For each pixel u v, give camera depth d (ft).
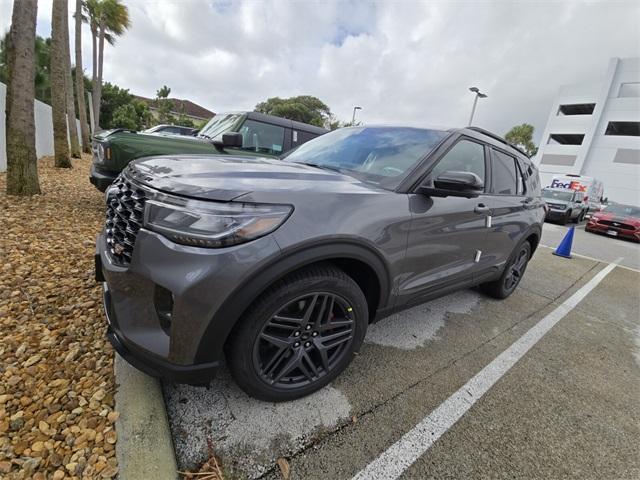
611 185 105.50
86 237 13.10
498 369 8.21
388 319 10.04
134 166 6.35
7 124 16.62
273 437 5.46
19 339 6.84
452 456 5.56
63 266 10.33
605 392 7.92
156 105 162.81
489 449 5.80
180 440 5.21
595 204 64.49
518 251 12.03
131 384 5.89
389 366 7.73
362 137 9.37
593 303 14.16
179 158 6.72
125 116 102.83
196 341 4.77
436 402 6.77
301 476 4.90
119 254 5.43
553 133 117.29
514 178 11.21
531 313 12.04
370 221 6.00
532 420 6.64
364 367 7.56
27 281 9.16
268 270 4.88
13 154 16.85
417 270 7.41
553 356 9.21
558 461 5.74
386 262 6.45
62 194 19.31
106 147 14.30
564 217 47.26
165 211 4.87
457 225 8.11
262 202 4.95
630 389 8.18
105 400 5.62
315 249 5.27
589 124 108.06
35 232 12.81
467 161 8.84
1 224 13.05
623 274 20.58
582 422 6.79
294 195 5.33
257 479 4.79
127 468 4.57
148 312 4.98
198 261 4.62
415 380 7.36
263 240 4.83
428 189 6.93
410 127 9.16
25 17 15.88
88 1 59.93
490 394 7.25
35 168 17.62
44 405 5.41
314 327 5.94
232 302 4.75
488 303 12.36
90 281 9.53
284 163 7.68
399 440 5.73
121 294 5.18
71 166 30.32
